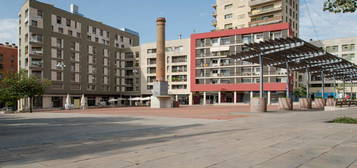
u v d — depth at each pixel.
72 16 68.88
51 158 5.77
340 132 9.00
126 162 5.31
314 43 76.19
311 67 29.86
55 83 63.25
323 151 5.94
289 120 14.27
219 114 21.98
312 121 13.27
